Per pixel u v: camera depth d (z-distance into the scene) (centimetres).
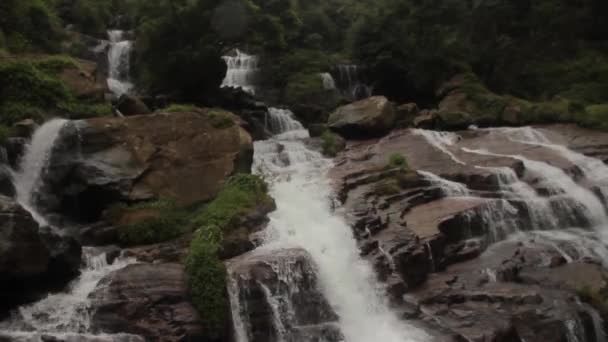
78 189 1820
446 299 1641
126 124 1964
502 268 1830
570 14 4278
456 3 4166
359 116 3172
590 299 1655
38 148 1891
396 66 4088
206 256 1456
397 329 1500
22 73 2172
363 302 1603
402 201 2167
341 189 2141
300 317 1519
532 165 2605
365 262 1680
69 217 1852
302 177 2334
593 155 2766
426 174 2400
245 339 1423
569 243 2058
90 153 1889
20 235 1361
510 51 4162
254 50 4222
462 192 2325
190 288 1420
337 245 1738
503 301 1611
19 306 1384
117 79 3538
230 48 3353
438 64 4009
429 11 4106
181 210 1867
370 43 4231
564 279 1759
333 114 3309
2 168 1797
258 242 1709
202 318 1380
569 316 1556
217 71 3225
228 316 1413
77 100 2320
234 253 1631
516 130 3125
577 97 3744
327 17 5228
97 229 1748
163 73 3117
